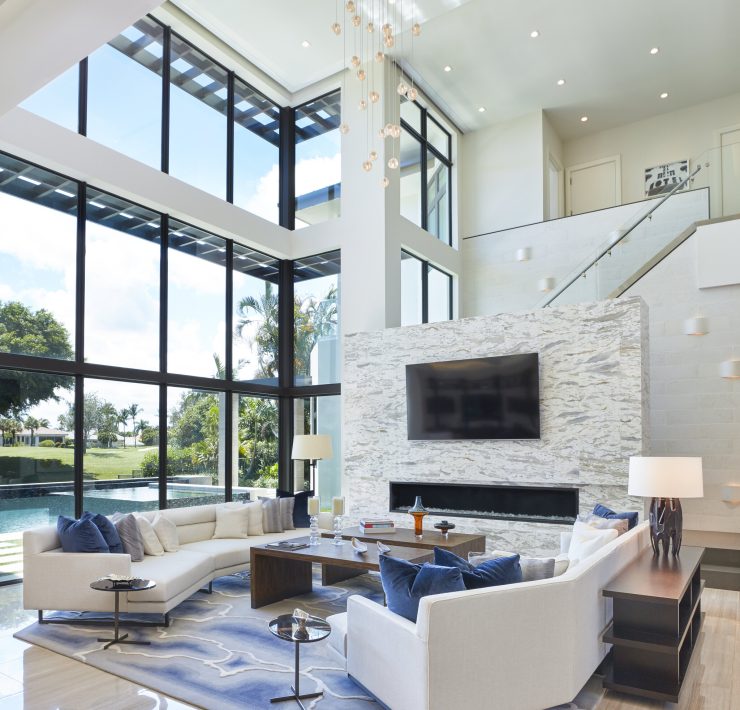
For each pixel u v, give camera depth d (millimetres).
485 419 7180
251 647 4090
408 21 7898
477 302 9711
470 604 2734
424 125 9773
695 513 7156
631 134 10828
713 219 7113
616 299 6574
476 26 8102
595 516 4938
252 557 5078
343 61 8844
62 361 6469
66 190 6695
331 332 9016
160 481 7449
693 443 7145
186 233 8070
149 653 3973
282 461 9281
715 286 7070
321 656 3936
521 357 6973
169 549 5637
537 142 10195
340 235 8844
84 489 6672
